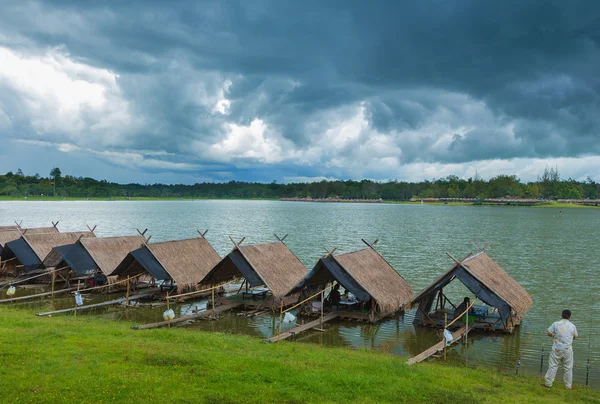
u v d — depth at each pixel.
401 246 69.75
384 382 16.19
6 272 43.75
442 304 31.92
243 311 32.09
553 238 83.44
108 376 15.46
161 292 36.53
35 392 13.91
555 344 17.81
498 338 26.38
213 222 119.44
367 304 31.36
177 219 130.50
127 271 36.66
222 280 36.84
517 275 46.50
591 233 93.69
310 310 31.09
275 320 29.97
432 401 14.72
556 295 37.62
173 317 28.44
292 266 36.09
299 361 18.83
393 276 33.41
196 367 16.81
